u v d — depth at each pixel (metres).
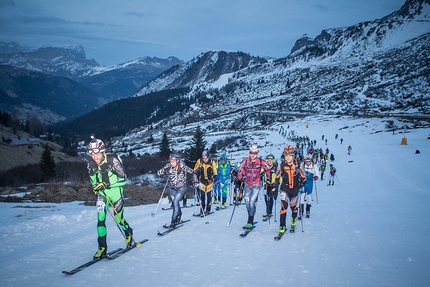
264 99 193.62
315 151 39.41
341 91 132.88
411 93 105.38
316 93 147.50
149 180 35.97
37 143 108.44
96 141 5.97
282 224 8.05
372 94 115.50
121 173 6.21
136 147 118.88
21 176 53.62
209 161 11.76
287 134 76.62
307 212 11.01
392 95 108.50
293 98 154.25
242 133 96.56
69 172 46.03
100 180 6.14
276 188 10.14
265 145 67.88
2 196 16.11
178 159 9.13
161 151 68.25
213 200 15.29
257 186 8.78
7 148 81.19
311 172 10.69
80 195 18.41
